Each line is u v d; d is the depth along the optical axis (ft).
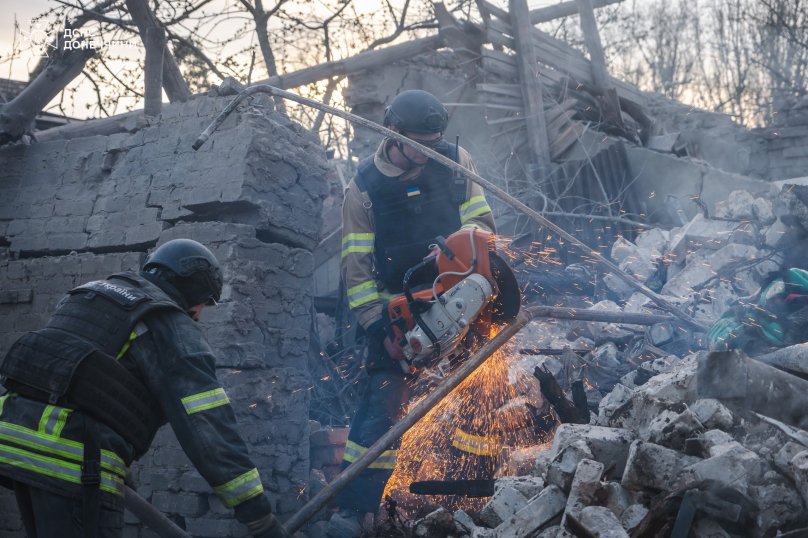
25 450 7.43
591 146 28.48
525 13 28.58
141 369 7.82
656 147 28.96
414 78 31.09
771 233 16.69
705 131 34.83
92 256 15.12
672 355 13.33
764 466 7.82
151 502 13.21
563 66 29.86
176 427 7.61
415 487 11.34
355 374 17.83
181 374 7.73
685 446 8.31
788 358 9.38
